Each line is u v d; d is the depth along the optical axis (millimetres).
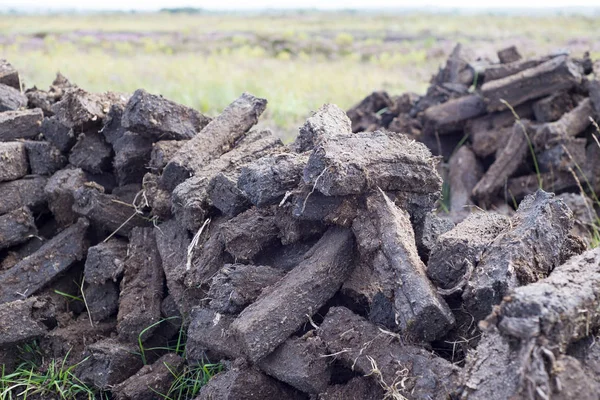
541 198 3045
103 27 32969
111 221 4031
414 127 7199
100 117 4270
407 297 2707
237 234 3289
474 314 2693
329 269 3031
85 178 4254
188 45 22906
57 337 3660
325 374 2828
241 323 2867
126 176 4242
